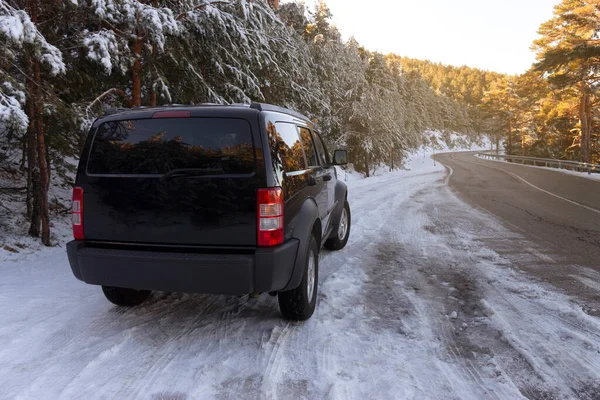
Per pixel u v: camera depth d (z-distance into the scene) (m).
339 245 6.25
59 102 6.32
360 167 34.06
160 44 6.82
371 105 30.83
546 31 37.53
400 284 4.62
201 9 8.04
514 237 7.26
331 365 2.83
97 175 3.19
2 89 5.45
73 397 2.45
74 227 3.26
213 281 2.96
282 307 3.51
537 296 4.20
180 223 3.05
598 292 4.32
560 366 2.81
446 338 3.26
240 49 9.47
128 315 3.74
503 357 2.94
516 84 59.47
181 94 10.05
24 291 4.41
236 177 2.99
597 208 10.97
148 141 3.13
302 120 4.55
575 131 41.22
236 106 3.24
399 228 8.19
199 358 2.94
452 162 51.25
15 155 10.69
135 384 2.60
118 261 3.06
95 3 6.17
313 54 24.53
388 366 2.82
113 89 7.71
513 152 67.50
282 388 2.56
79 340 3.22
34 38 5.18
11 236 6.90
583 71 28.80
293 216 3.30
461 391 2.52
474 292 4.34
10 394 2.47
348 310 3.84
